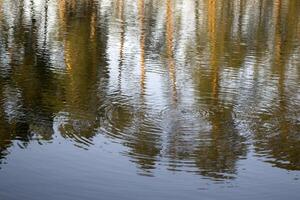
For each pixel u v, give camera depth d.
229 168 15.57
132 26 41.56
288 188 14.52
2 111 19.72
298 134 18.27
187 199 13.83
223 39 37.50
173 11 51.84
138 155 16.19
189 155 16.34
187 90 23.58
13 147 16.55
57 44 33.25
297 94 23.48
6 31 36.81
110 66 28.09
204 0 62.75
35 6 50.34
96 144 16.86
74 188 14.20
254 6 58.41
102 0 57.28
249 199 13.91
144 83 24.59
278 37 39.12
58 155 16.03
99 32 38.09
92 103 21.06
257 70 28.20
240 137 17.88
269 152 16.75
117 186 14.38
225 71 27.64
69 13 46.75
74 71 26.45
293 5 60.31
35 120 18.83
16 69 26.28
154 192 14.12
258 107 21.38
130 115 19.73
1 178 14.60
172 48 33.66
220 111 20.62
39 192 13.95
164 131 18.20
